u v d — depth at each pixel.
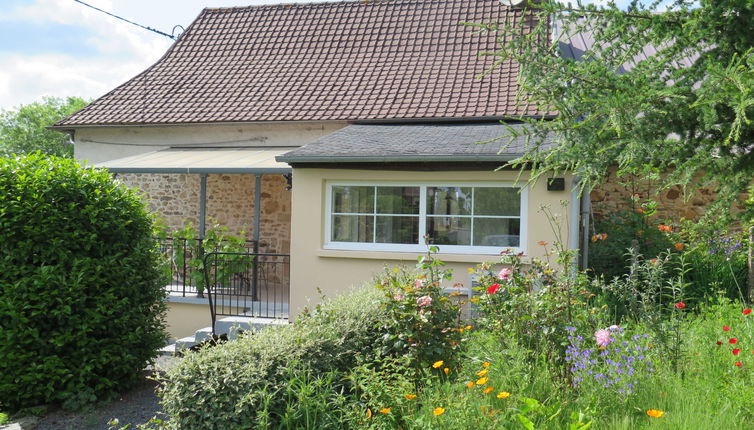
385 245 11.89
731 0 4.80
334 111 17.03
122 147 18.91
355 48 19.53
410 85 17.56
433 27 19.52
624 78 5.11
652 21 5.23
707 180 5.32
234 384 6.14
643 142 4.70
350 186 12.07
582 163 5.25
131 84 20.05
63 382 8.42
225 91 18.89
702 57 5.22
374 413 6.27
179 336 14.04
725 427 5.43
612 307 10.14
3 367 8.23
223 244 14.02
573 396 6.38
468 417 5.44
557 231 10.91
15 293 8.09
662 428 5.41
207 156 16.03
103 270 8.77
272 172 13.55
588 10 5.35
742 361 6.89
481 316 8.93
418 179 11.60
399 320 7.25
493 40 18.47
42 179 8.51
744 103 3.75
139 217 9.47
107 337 8.92
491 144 11.80
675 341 7.35
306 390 6.10
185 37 21.56
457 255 11.35
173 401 6.18
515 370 6.59
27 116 55.66
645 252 12.88
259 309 13.27
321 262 12.08
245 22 21.67
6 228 8.11
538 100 5.64
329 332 7.16
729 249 11.90
